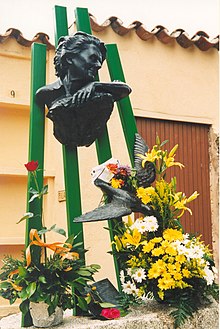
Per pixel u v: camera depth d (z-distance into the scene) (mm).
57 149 3275
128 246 2047
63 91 2148
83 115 2125
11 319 2109
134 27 3490
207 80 3742
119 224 2154
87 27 2404
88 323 1837
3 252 3156
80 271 1861
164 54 3627
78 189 2170
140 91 3504
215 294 1987
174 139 3590
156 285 1957
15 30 3271
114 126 3359
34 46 2217
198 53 3738
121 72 2406
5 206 3227
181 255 1908
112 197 2074
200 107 3689
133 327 1834
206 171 3656
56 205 3219
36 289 1768
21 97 3322
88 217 1979
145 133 3498
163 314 1904
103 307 1911
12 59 3336
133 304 1984
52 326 1818
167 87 3600
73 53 2059
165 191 2062
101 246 3215
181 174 3562
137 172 2154
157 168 2117
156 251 1918
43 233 1853
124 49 3488
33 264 1820
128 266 2039
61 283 1812
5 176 3234
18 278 1810
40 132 2135
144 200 2020
